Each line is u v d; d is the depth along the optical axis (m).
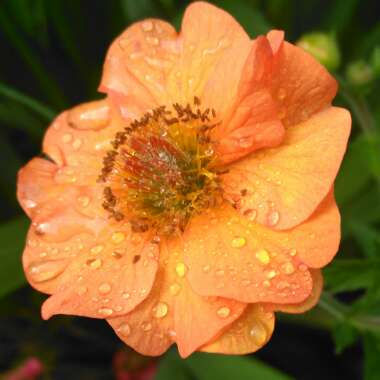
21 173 0.12
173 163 0.11
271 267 0.10
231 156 0.10
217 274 0.10
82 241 0.11
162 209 0.11
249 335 0.10
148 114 0.11
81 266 0.11
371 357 0.12
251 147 0.10
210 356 0.13
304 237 0.10
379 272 0.12
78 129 0.12
